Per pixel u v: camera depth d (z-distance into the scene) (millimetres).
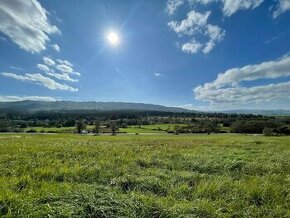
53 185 8422
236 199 8062
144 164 13906
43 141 26281
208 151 20500
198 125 141250
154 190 9086
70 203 6523
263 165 14117
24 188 8133
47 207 6141
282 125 112562
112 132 116500
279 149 24125
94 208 6305
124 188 9195
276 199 8281
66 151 17062
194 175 11305
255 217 6898
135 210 6551
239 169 13484
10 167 11188
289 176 11641
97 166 11930
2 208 6250
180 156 16812
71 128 149750
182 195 8547
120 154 16844
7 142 23328
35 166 11625
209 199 8031
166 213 6516
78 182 9594
